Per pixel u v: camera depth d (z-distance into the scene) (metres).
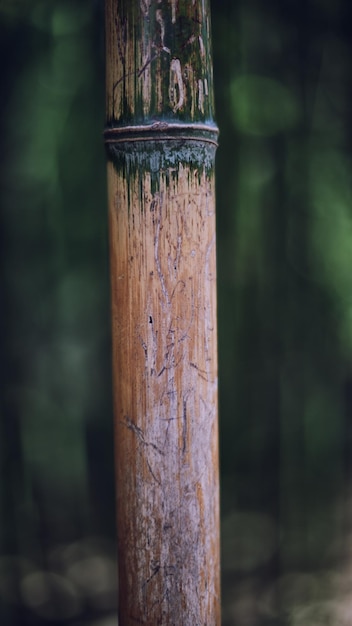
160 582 1.47
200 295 1.45
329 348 2.23
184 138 1.43
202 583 1.48
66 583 2.11
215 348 1.48
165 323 1.45
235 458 2.24
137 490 1.47
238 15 2.01
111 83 1.44
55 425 2.06
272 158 2.07
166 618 1.48
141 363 1.46
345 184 2.16
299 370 2.22
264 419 2.24
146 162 1.43
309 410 2.25
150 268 1.44
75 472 2.10
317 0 2.10
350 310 2.15
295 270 2.15
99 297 2.06
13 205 1.98
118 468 1.49
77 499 2.12
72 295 2.04
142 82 1.42
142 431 1.46
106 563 2.16
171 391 1.45
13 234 1.99
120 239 1.45
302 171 2.10
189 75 1.43
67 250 2.02
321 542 2.29
